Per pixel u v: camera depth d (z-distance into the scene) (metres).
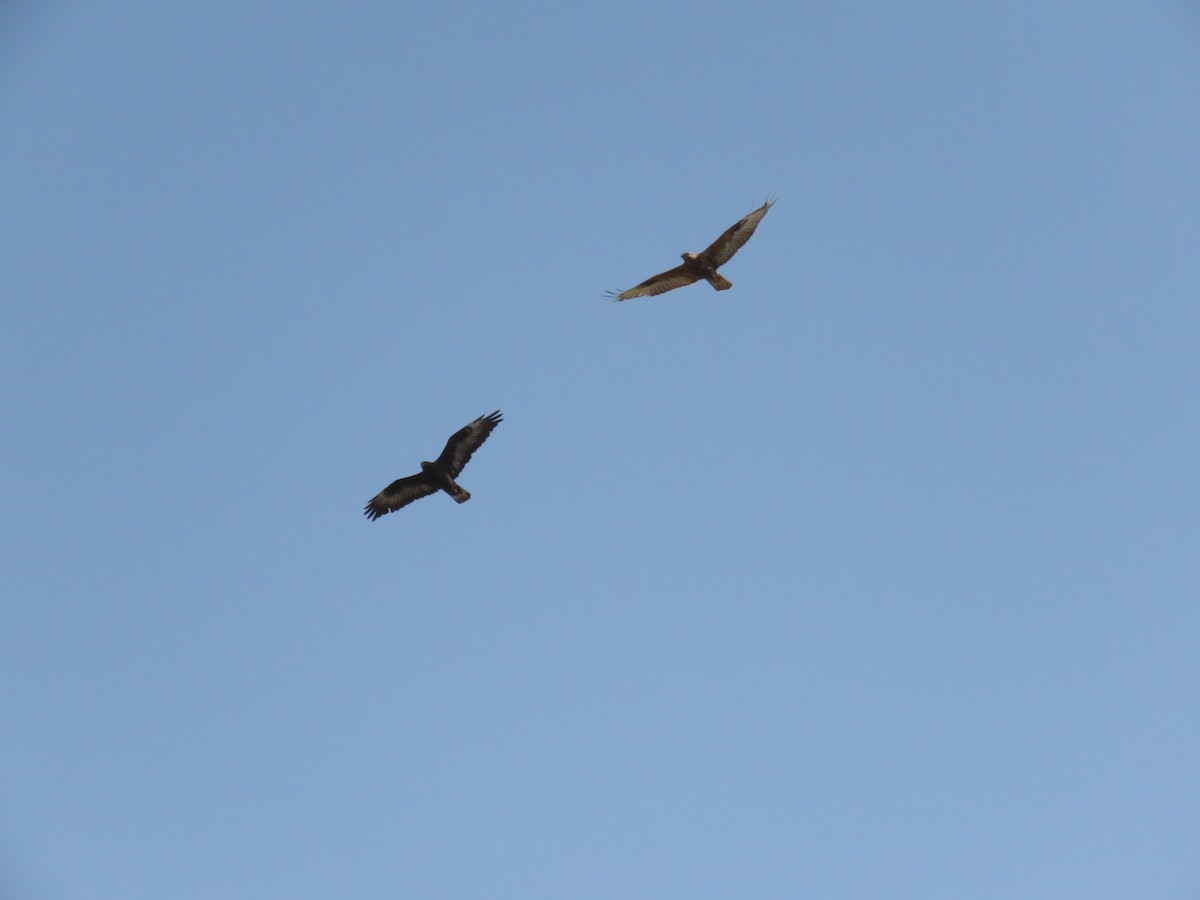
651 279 41.81
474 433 42.03
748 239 41.50
